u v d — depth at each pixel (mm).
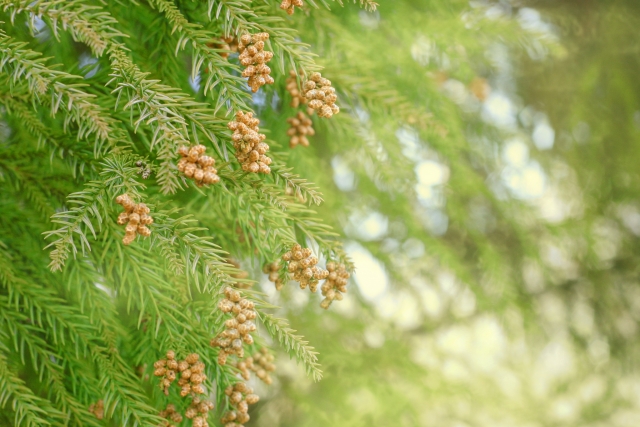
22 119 488
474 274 979
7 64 445
